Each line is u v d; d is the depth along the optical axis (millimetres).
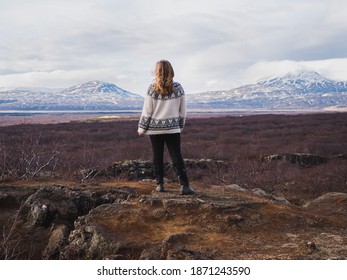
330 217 6160
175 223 5332
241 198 6391
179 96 5898
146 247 4770
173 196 6125
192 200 5789
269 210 5844
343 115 63625
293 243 4812
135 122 59031
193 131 40344
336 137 31141
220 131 39719
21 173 8859
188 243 4758
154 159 6328
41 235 5930
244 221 5344
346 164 18312
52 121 78000
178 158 6156
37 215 6113
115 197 6629
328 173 16312
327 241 4906
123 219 5363
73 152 21547
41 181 8273
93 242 4941
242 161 18438
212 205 5598
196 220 5355
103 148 24719
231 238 4934
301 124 45969
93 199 6586
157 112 5867
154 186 7324
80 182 8344
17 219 6230
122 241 4875
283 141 28984
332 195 7633
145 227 5246
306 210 6559
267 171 15898
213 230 5137
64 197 6492
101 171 12477
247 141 29859
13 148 11023
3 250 5508
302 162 20016
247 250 4562
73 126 49750
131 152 22422
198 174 16125
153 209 5664
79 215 6438
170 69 5793
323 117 58688
